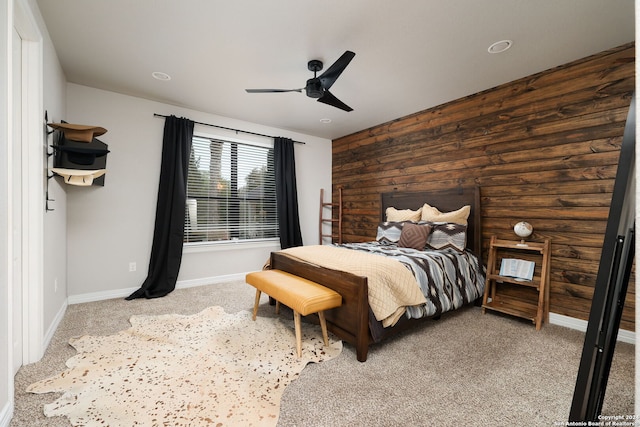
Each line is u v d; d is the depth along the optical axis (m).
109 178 3.42
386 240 3.73
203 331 2.53
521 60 2.69
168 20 2.17
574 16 2.09
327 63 2.77
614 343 0.97
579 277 2.65
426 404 1.61
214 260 4.21
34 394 1.66
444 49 2.52
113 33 2.33
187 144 3.83
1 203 1.38
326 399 1.64
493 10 2.04
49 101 2.38
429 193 3.86
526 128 3.00
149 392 1.69
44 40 2.19
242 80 3.13
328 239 5.48
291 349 2.22
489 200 3.29
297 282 2.50
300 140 5.09
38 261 2.00
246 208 4.52
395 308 2.17
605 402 1.62
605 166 2.52
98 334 2.45
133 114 3.56
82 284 3.28
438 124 3.80
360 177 4.95
